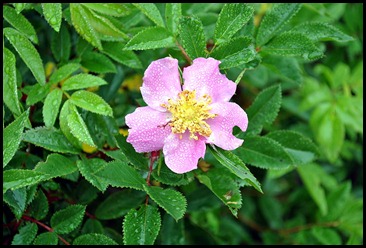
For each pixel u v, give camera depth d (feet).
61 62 1.35
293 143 1.36
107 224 1.41
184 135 1.18
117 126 1.31
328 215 1.76
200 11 1.45
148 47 1.24
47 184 1.27
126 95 1.52
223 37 1.22
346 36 1.29
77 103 1.23
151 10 1.27
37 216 1.26
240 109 1.17
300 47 1.27
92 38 1.28
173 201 1.16
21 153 1.26
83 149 1.27
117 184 1.15
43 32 1.45
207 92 1.18
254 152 1.30
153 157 1.21
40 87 1.27
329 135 1.76
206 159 1.28
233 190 1.20
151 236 1.18
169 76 1.18
